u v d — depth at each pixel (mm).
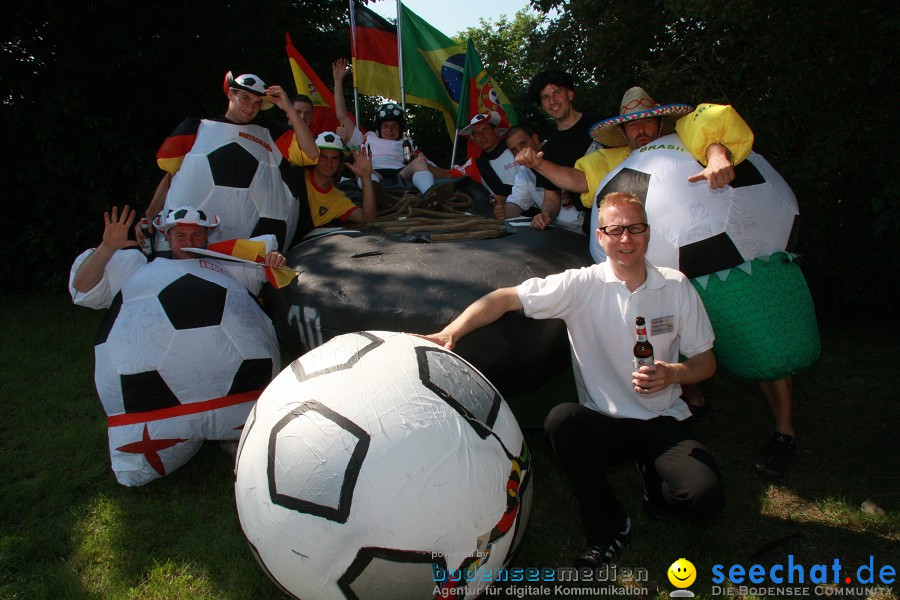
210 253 3191
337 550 1912
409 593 1937
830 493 3008
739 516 2838
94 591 2445
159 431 2963
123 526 2832
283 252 3953
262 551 2041
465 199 4934
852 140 5059
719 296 2834
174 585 2463
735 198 2854
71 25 7324
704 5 4668
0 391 4402
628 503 2982
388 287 2947
